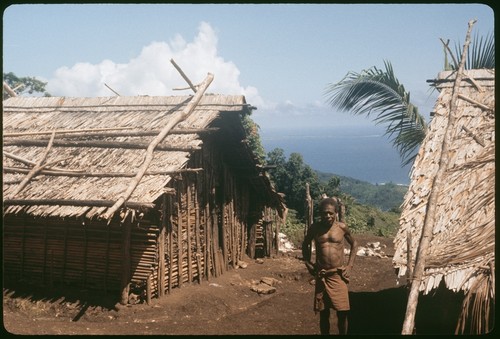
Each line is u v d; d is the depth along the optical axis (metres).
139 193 10.54
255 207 17.03
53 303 10.77
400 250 7.45
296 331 8.92
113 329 8.98
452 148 8.85
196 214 13.28
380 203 68.19
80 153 12.59
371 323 9.02
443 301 8.38
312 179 27.67
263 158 25.12
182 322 9.77
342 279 7.50
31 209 10.63
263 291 12.85
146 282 11.02
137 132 12.88
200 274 13.20
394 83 12.64
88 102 15.29
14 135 13.22
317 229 7.67
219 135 14.54
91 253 11.41
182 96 14.56
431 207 6.67
